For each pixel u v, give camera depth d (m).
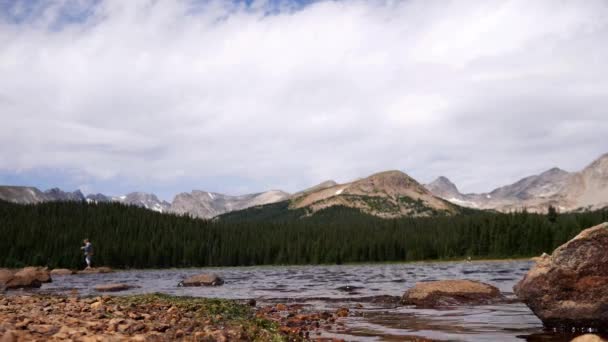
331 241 145.50
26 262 119.19
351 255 138.62
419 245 137.62
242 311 16.80
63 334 9.19
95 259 121.06
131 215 163.75
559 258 13.73
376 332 13.74
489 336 12.71
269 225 182.00
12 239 126.12
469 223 144.00
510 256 126.88
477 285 21.47
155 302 18.19
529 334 12.89
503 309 18.05
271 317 16.92
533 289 14.00
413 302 20.61
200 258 139.50
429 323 15.23
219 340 10.34
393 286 33.06
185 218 175.12
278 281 42.81
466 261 124.19
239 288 33.06
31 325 10.05
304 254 141.88
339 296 25.45
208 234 156.62
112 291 31.33
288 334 12.98
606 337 12.16
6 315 12.19
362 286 33.41
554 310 13.48
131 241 133.12
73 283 42.94
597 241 13.28
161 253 132.25
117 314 13.41
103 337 9.02
